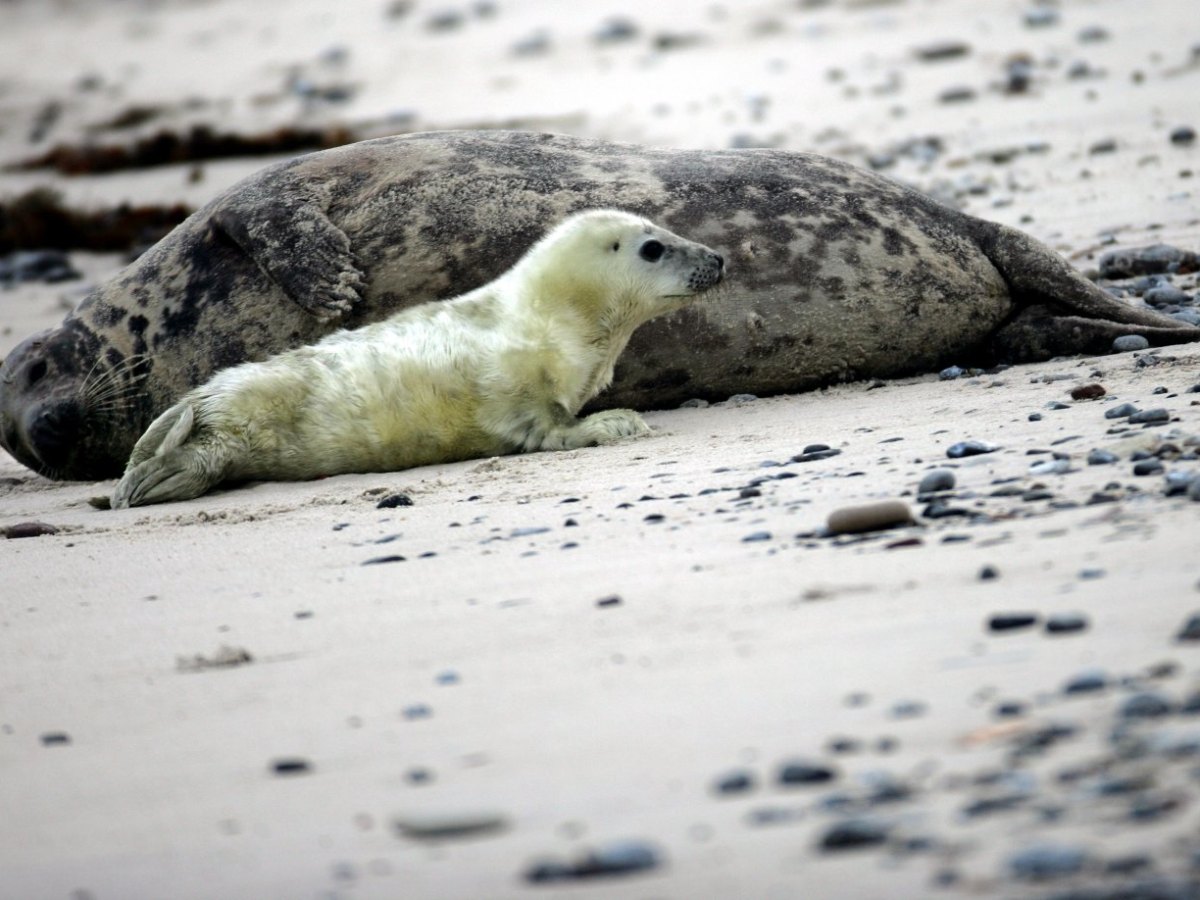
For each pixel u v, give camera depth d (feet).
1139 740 38.22
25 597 73.15
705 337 106.11
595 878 35.45
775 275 106.73
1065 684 42.91
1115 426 78.02
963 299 107.65
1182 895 30.86
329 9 453.58
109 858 41.14
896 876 33.42
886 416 92.48
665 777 41.01
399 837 39.68
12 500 107.14
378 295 106.93
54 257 208.44
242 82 358.02
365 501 86.48
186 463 93.56
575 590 61.62
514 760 43.93
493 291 96.78
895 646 48.60
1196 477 62.80
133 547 81.61
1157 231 145.28
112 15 524.11
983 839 34.55
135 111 328.70
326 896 36.65
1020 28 272.92
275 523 83.71
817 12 329.72
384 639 58.75
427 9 422.82
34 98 376.07
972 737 40.19
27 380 112.88
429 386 93.45
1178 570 51.55
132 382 110.73
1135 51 238.48
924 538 61.46
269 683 55.26
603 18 362.53
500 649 55.26
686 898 33.96
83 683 58.49
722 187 109.81
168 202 234.79
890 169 194.70
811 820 36.94
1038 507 63.77
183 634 63.57
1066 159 183.32
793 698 45.37
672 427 99.55
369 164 112.37
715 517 71.10
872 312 107.04
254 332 108.17
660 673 49.67
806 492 73.61
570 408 95.86
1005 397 92.27
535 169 111.04
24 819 44.98
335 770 45.44
